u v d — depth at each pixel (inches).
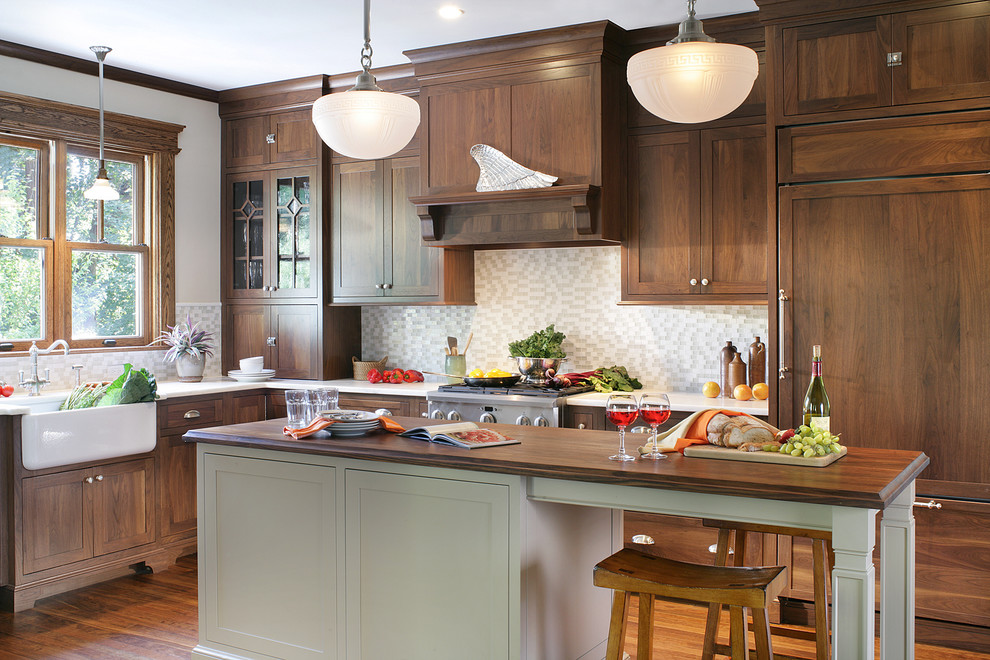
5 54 185.9
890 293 143.2
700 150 178.7
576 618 118.0
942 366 140.0
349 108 111.7
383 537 114.5
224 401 206.2
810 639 125.0
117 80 208.5
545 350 195.9
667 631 148.0
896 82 141.9
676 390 196.2
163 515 188.7
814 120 147.6
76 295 203.2
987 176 136.3
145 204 217.9
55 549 166.1
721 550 114.3
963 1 137.0
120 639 145.7
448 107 195.5
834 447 102.6
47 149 196.7
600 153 178.4
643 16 173.0
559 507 112.6
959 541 140.4
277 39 186.2
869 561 84.4
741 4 165.6
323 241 221.0
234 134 233.3
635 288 186.1
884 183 143.0
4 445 160.7
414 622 112.4
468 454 107.2
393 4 164.2
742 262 175.2
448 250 207.2
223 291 235.8
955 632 142.0
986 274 136.7
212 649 130.4
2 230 188.5
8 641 145.0
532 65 185.3
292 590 122.4
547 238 186.2
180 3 163.0
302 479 121.0
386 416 129.3
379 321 235.8
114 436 173.8
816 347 108.2
